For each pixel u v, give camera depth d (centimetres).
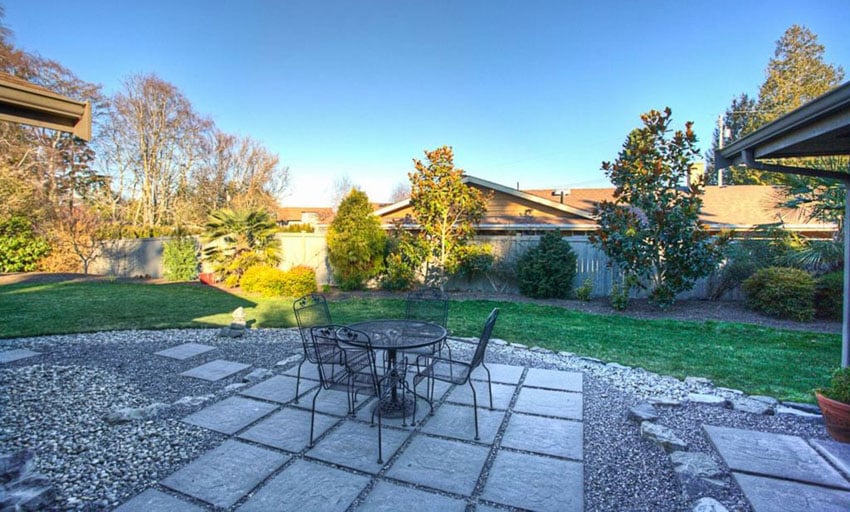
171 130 2416
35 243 1346
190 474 253
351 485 243
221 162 2700
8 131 1498
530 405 362
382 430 314
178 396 381
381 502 227
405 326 394
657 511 220
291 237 1259
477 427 312
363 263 1067
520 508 223
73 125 303
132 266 1481
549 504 226
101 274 1443
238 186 2783
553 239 995
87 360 478
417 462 269
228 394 382
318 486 242
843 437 288
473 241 1112
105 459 269
